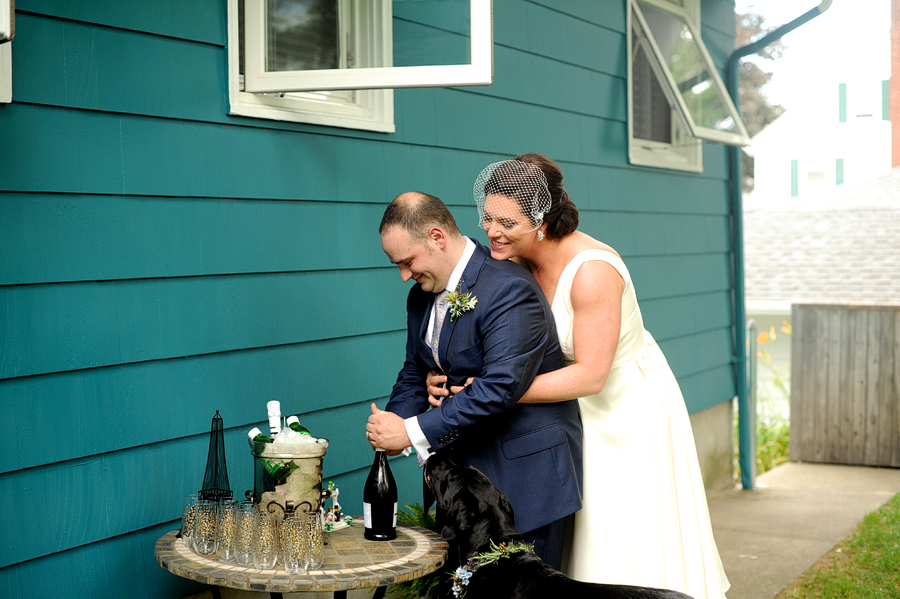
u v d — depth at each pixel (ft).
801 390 22.26
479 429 7.51
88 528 7.46
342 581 6.24
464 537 6.92
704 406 18.38
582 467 7.92
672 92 16.16
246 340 8.87
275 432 7.48
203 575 6.40
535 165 7.54
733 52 19.34
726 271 19.95
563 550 8.48
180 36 8.16
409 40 8.43
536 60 13.52
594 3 15.05
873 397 21.48
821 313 21.93
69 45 7.26
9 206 6.87
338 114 10.05
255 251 8.96
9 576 6.92
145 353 7.89
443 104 11.60
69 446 7.30
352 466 10.22
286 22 8.76
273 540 6.57
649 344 8.59
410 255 7.16
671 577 7.94
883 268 35.76
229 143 8.68
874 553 14.20
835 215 41.42
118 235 7.66
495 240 7.47
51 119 7.15
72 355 7.31
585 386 7.38
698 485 8.70
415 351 8.13
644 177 16.67
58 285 7.22
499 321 7.03
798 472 21.12
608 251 7.72
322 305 9.80
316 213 9.71
